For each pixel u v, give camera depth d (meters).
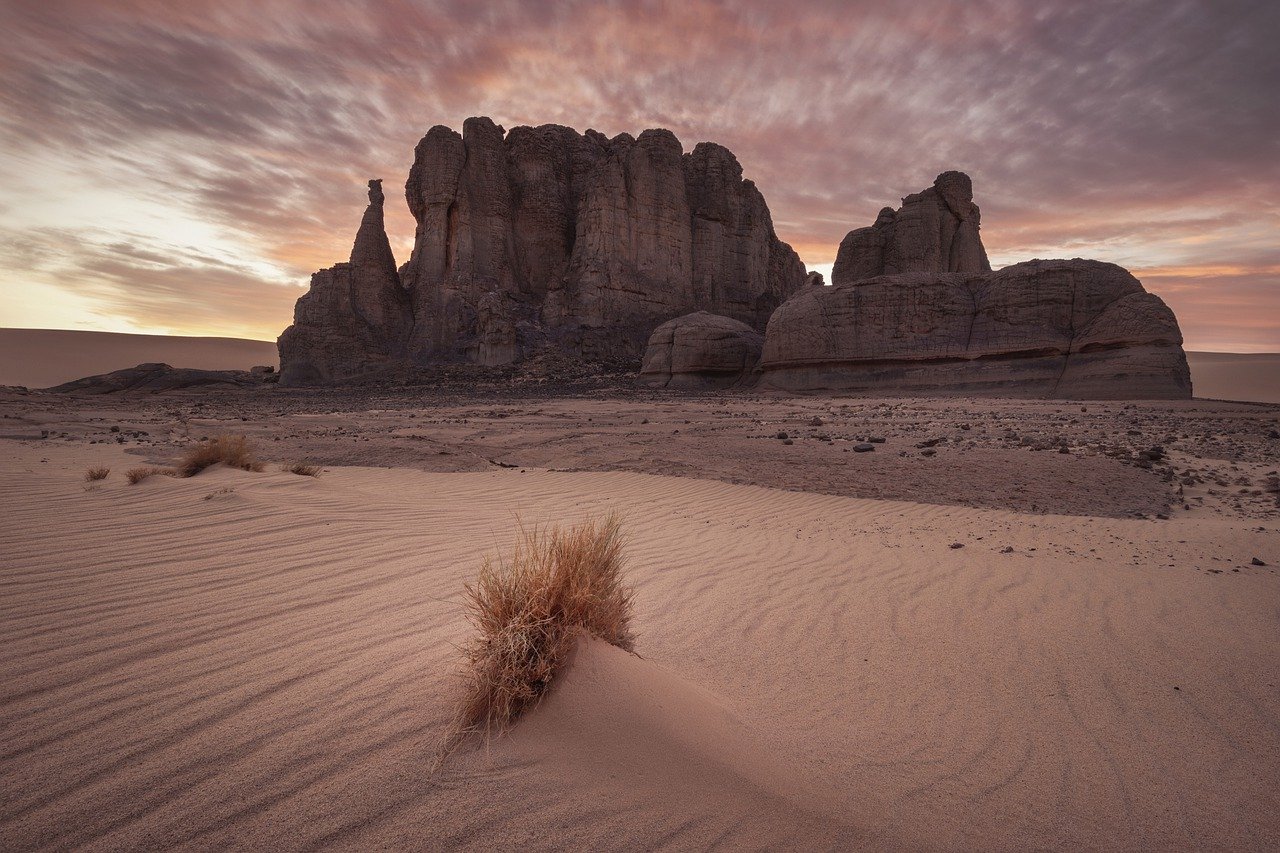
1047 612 4.82
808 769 2.59
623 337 60.47
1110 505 9.15
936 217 49.75
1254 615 4.70
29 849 1.87
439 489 9.84
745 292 70.38
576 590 2.96
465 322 58.78
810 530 7.72
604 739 2.47
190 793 2.14
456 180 60.62
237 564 4.93
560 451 13.89
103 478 8.41
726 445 14.34
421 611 4.10
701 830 2.10
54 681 2.88
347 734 2.52
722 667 3.75
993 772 2.77
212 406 30.83
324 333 57.41
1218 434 15.90
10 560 4.69
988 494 9.80
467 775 2.28
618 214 62.66
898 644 4.21
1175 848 2.34
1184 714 3.33
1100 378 29.91
